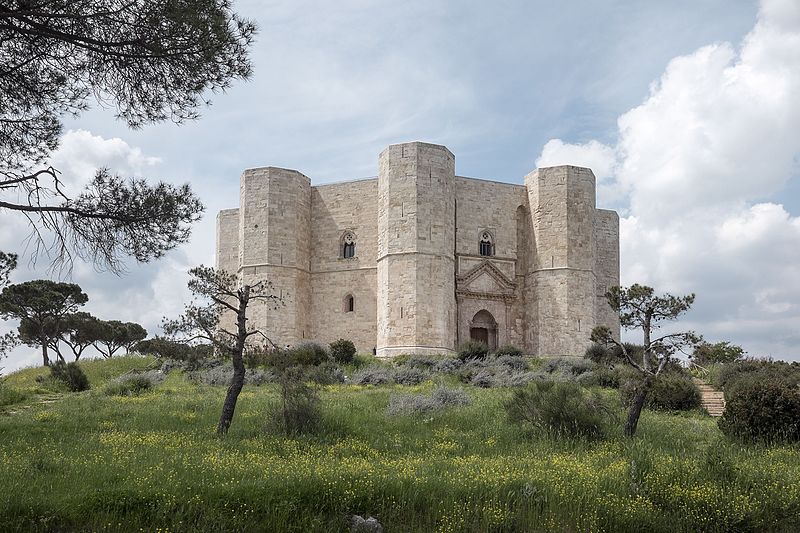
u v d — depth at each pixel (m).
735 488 16.73
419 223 56.75
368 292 60.91
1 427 24.86
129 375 45.16
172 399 34.34
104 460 18.11
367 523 14.27
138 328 85.56
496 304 61.94
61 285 67.00
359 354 57.69
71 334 77.06
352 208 62.41
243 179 61.59
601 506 15.52
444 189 58.19
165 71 18.59
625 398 30.53
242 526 13.71
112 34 17.86
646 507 15.77
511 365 51.16
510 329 62.09
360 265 61.41
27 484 15.20
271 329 58.56
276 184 60.62
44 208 18.66
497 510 14.88
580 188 61.16
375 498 15.25
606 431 24.77
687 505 15.96
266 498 14.52
